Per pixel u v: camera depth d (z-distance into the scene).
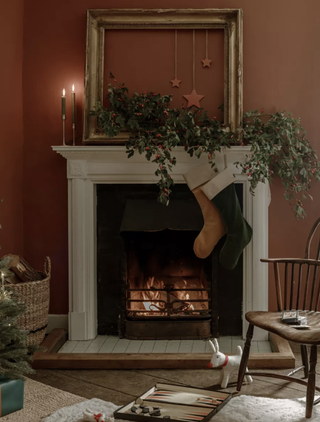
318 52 3.53
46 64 3.58
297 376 2.90
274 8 3.53
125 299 3.55
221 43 3.51
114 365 3.03
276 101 3.53
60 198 3.61
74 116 3.51
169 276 3.62
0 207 3.30
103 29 3.51
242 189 3.51
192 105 3.51
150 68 3.53
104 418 2.28
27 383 2.81
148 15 3.50
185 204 3.52
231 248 3.31
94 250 3.55
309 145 3.48
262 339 3.49
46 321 3.32
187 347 3.37
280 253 3.59
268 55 3.53
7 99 3.38
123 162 3.45
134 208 3.49
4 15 3.30
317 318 2.61
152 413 2.32
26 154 3.62
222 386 2.73
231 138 3.35
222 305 3.58
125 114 3.47
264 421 2.30
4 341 2.41
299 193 3.57
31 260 3.63
